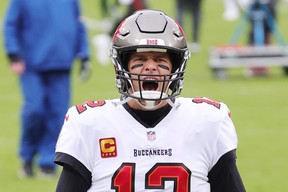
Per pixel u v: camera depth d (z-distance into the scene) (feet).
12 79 145.07
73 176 36.47
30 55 81.00
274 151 95.45
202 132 36.65
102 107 36.91
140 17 36.60
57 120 82.23
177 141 36.40
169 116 36.65
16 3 80.28
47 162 82.99
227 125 37.11
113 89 134.62
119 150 36.19
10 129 108.06
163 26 36.37
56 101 82.02
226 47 147.13
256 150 96.02
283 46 149.28
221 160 36.76
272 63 147.64
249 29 165.37
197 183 36.24
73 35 82.12
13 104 124.26
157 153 36.14
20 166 89.51
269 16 150.82
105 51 159.84
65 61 81.46
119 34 36.50
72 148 36.40
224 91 134.21
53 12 80.74
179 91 36.78
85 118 36.65
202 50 176.14
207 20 208.85
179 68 36.65
